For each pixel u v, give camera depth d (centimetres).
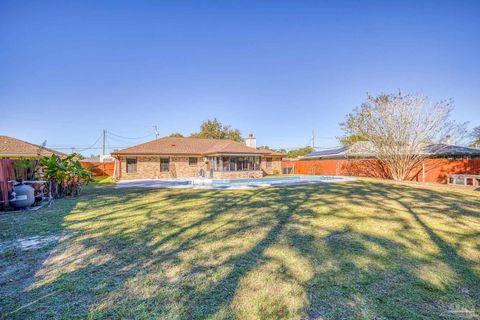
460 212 735
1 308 257
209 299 273
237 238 493
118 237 501
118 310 253
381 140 1861
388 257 391
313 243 461
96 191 1316
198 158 2548
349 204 877
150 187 1539
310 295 280
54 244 461
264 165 2983
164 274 335
